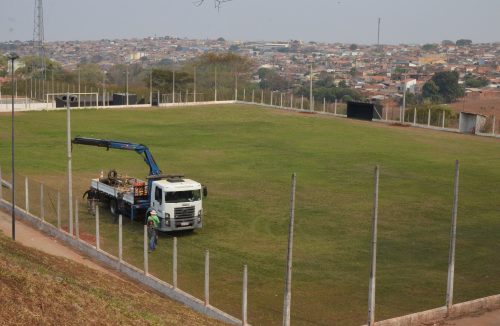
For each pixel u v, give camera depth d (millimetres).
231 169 55906
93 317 20172
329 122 89938
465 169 56688
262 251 33406
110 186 40469
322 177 52656
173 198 35688
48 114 96438
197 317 23391
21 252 26719
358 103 94125
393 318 23719
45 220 37531
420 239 35688
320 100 154125
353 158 61594
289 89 174875
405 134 78750
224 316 24031
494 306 25328
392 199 45062
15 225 37250
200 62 171625
